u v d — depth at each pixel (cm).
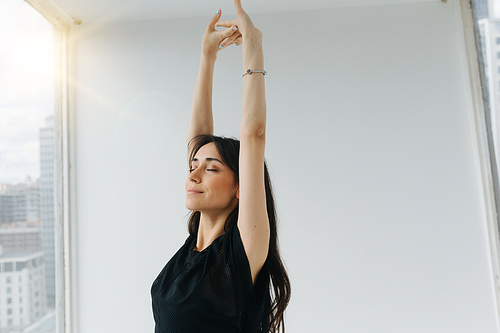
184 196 231
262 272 88
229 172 96
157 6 234
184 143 236
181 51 244
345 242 222
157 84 242
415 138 227
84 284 229
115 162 237
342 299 219
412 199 223
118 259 229
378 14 238
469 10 226
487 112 214
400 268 219
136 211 232
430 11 235
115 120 240
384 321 216
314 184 227
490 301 212
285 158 230
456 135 226
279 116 233
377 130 229
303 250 223
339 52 236
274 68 238
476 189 221
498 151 204
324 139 230
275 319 104
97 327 226
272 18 242
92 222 233
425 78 231
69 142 239
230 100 235
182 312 81
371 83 233
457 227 219
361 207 224
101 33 247
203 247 100
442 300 215
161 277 98
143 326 224
